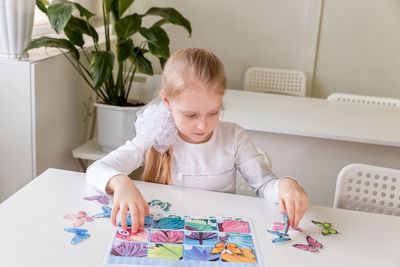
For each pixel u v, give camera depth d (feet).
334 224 3.43
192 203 3.57
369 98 8.32
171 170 4.06
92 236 3.02
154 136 3.87
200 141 4.05
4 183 6.89
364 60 9.95
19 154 6.71
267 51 10.08
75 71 7.66
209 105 3.43
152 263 2.79
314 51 9.90
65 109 7.45
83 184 3.75
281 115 7.10
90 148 7.77
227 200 3.67
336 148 6.64
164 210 3.42
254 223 3.34
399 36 9.71
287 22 9.86
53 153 7.22
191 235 3.11
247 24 9.97
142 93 8.72
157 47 7.24
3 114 6.59
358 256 3.04
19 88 6.43
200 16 10.02
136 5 10.02
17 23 6.25
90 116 8.58
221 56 10.22
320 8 9.64
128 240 3.00
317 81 10.20
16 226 3.06
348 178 4.42
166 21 7.82
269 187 3.75
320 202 6.95
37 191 3.57
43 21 8.25
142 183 3.85
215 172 4.10
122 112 7.30
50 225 3.11
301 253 3.01
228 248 3.00
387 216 3.62
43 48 7.41
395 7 9.57
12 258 2.73
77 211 3.31
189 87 3.39
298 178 6.88
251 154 4.17
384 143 6.18
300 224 3.38
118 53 6.90
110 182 3.43
